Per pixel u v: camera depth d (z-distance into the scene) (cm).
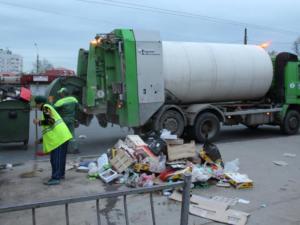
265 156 1102
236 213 611
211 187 764
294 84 1564
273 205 669
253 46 1522
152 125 1255
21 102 1172
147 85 1211
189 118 1312
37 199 692
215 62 1375
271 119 1535
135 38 1190
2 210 306
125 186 765
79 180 809
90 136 1498
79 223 577
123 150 841
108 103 1240
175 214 616
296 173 899
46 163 975
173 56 1298
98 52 1218
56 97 1202
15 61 8862
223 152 1164
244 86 1458
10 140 1170
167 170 788
